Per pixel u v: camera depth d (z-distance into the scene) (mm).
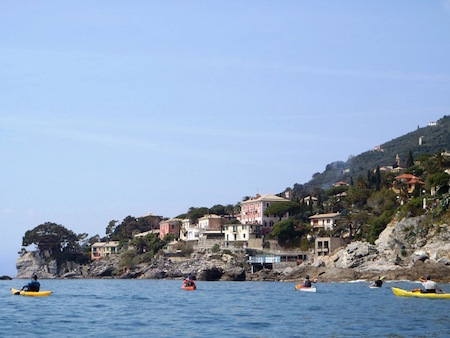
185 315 70375
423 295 90062
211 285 155250
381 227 183500
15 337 52469
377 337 51469
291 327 58375
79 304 87062
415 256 156625
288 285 152625
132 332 55656
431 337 51219
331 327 58000
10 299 96125
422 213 168000
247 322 62719
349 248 177375
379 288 120375
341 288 123375
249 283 170000
